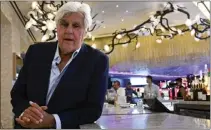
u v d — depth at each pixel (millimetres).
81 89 1392
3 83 6359
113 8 6809
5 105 6324
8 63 6383
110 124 1410
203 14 7098
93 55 1462
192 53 8492
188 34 8594
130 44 9828
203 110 2373
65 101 1382
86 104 1416
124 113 2199
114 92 4203
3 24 6398
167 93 8508
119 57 9969
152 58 9406
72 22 1407
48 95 1428
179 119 1669
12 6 6465
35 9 4660
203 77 4945
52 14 4230
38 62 1505
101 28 9039
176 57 8875
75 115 1322
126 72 9867
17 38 7508
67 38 1401
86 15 1438
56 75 1434
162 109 2359
